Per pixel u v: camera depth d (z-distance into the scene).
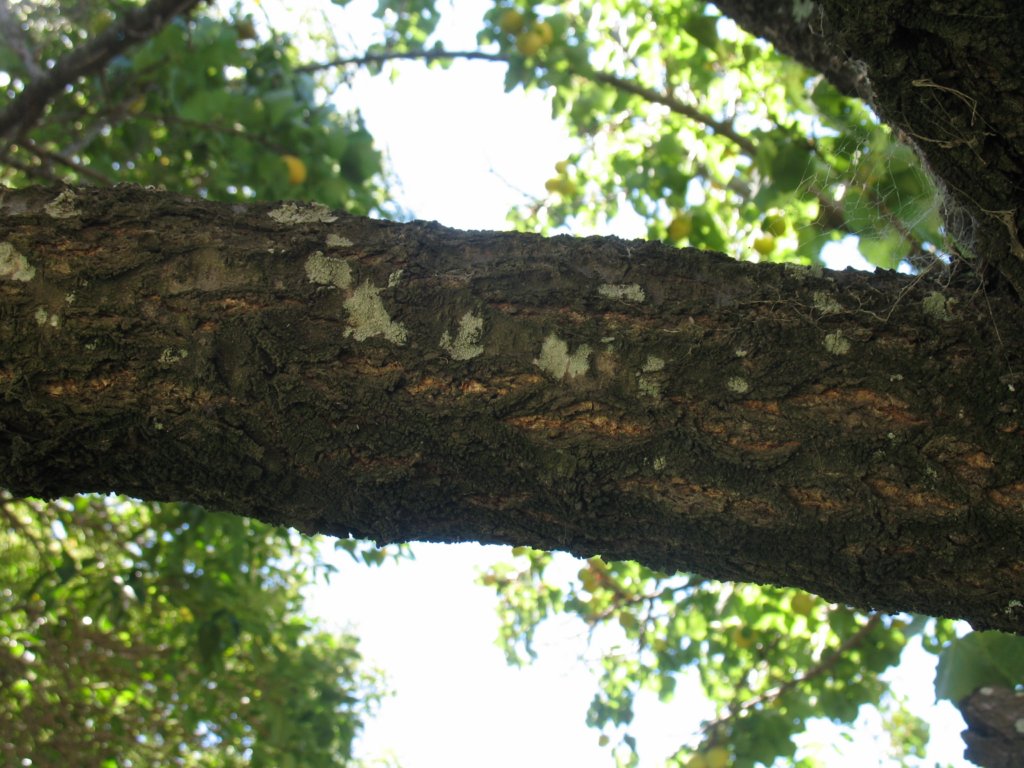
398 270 0.58
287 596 2.25
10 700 1.72
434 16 1.71
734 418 0.55
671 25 1.73
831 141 1.24
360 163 1.57
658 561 0.59
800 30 0.83
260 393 0.56
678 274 0.58
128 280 0.57
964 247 0.61
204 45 1.42
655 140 1.78
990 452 0.54
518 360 0.56
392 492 0.57
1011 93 0.53
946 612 0.56
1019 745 0.95
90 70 1.34
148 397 0.56
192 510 1.61
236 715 1.82
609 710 1.63
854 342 0.56
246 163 1.55
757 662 1.59
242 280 0.58
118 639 1.68
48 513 1.74
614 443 0.56
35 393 0.56
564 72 1.62
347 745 1.86
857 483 0.54
